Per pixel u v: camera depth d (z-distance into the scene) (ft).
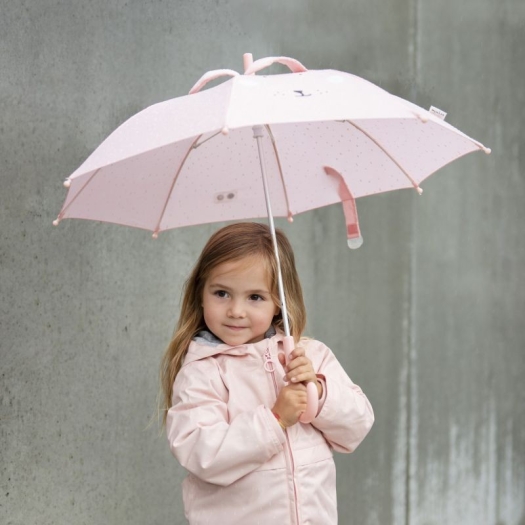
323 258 16.98
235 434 9.51
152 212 10.87
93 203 10.15
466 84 19.26
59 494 13.35
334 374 10.93
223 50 15.57
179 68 14.97
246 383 10.20
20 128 12.88
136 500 14.42
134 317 14.39
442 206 18.95
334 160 11.14
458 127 19.12
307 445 10.07
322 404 10.02
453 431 19.30
